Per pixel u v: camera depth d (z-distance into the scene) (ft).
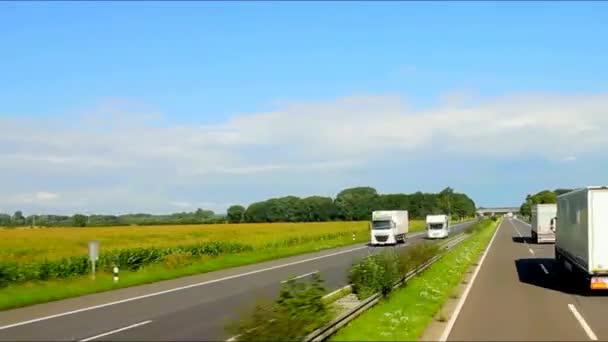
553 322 47.80
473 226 243.40
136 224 442.09
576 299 61.87
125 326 47.93
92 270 86.48
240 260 120.88
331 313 41.32
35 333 45.21
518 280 80.48
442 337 41.32
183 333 44.50
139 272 94.12
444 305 57.41
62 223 463.01
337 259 126.82
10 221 460.14
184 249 124.06
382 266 61.00
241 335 32.40
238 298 65.00
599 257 63.46
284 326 31.68
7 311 57.72
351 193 535.60
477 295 65.05
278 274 93.45
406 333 40.78
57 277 84.84
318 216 492.13
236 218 499.10
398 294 60.08
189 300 64.28
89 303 63.05
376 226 192.24
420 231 330.75
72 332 45.47
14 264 81.35
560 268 96.02
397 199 544.62
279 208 492.54
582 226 67.36
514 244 172.55
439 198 563.89
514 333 43.01
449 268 90.99
